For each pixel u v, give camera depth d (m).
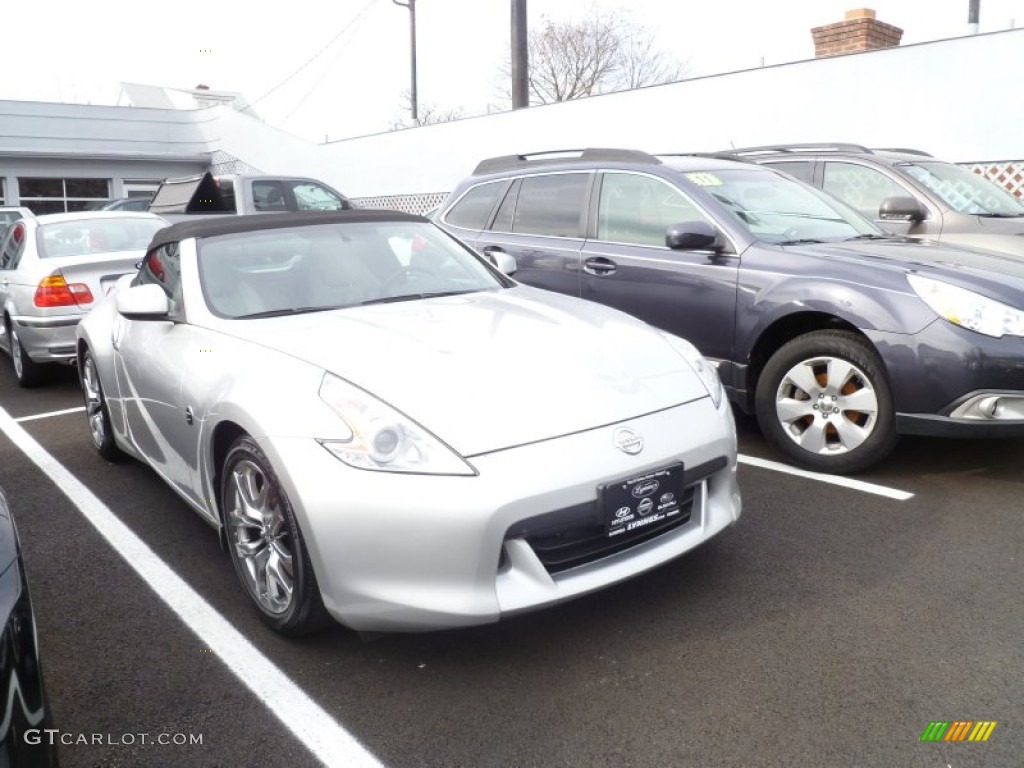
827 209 5.29
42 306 6.65
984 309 3.78
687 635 2.85
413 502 2.47
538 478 2.52
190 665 2.80
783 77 11.88
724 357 4.70
